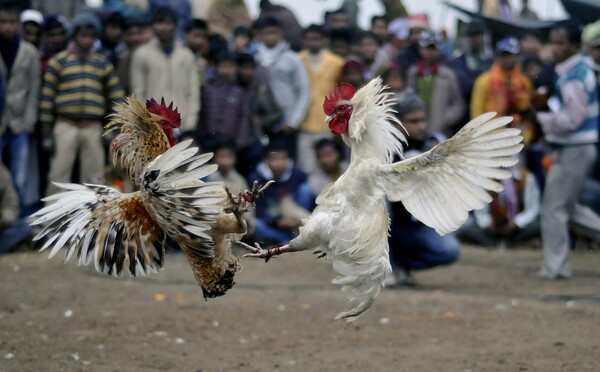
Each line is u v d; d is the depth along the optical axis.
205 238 7.59
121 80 16.84
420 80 17.88
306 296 13.48
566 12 19.80
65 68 16.38
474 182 7.57
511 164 7.50
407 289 14.19
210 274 8.01
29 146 16.69
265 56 17.58
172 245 16.77
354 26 20.77
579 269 16.27
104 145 17.05
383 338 11.15
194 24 18.17
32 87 16.50
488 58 19.44
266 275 15.19
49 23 17.22
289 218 16.52
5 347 10.54
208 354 10.42
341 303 13.00
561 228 15.23
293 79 17.17
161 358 10.21
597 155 15.95
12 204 16.42
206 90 16.89
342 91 8.03
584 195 16.17
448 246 14.09
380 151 7.87
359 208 7.70
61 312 12.30
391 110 7.98
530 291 14.25
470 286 14.59
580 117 14.83
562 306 13.03
